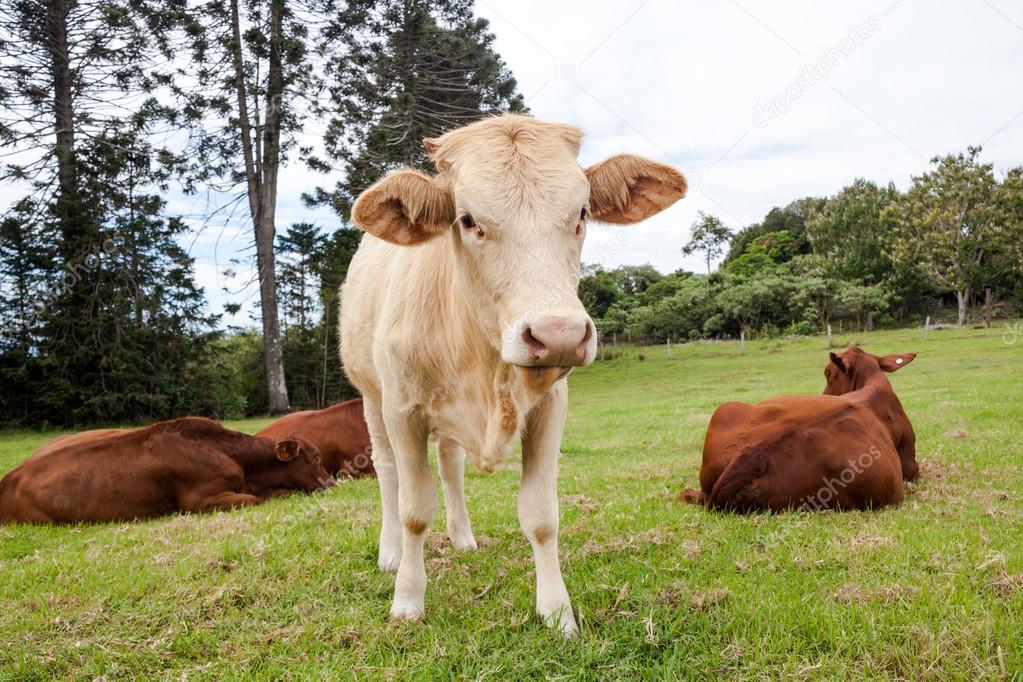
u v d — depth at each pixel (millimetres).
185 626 3773
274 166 25984
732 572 4145
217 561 4734
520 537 5258
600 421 14406
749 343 41219
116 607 4105
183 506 6715
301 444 7562
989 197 40969
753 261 62719
